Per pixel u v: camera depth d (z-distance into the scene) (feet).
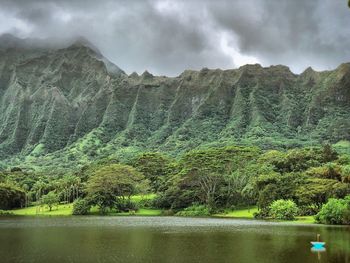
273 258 188.65
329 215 354.74
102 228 324.80
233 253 202.08
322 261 181.68
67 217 483.51
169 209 542.98
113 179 543.39
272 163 543.80
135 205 554.87
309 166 528.22
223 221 399.24
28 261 181.78
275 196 435.94
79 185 645.51
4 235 274.77
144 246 225.15
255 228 318.04
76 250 211.20
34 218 465.06
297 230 299.38
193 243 236.43
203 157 565.94
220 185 534.37
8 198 609.42
